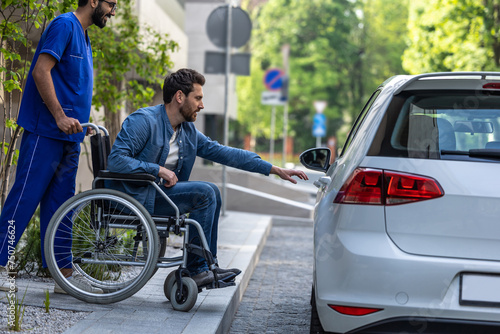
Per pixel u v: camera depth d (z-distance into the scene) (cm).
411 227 330
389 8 5844
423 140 342
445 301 322
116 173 443
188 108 463
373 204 335
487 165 330
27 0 582
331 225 345
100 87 848
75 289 452
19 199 462
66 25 461
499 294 321
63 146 474
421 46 2942
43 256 480
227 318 477
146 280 446
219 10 1227
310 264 879
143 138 454
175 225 448
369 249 331
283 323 529
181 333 389
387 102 360
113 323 405
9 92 605
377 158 342
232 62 1237
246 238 941
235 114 2833
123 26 902
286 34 5712
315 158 505
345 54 5631
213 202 461
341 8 5700
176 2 1888
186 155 476
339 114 5666
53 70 464
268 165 493
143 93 867
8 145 616
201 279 460
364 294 329
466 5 2594
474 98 354
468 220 325
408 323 324
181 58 1611
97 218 454
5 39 589
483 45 2584
